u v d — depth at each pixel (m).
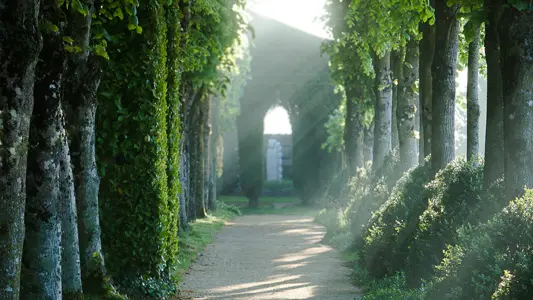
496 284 13.60
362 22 41.41
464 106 43.88
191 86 46.03
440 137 26.22
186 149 50.44
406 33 30.58
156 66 21.53
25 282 14.23
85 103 18.33
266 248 39.75
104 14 19.80
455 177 21.48
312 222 68.19
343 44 45.69
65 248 16.42
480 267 14.63
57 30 14.51
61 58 14.60
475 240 15.26
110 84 21.20
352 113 56.25
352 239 37.34
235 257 34.81
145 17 21.38
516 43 17.00
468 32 20.02
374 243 24.94
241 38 49.50
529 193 15.04
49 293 14.38
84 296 17.98
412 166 35.69
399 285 20.61
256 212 94.19
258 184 105.88
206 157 71.06
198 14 39.69
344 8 45.34
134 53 21.33
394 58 40.62
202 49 38.34
